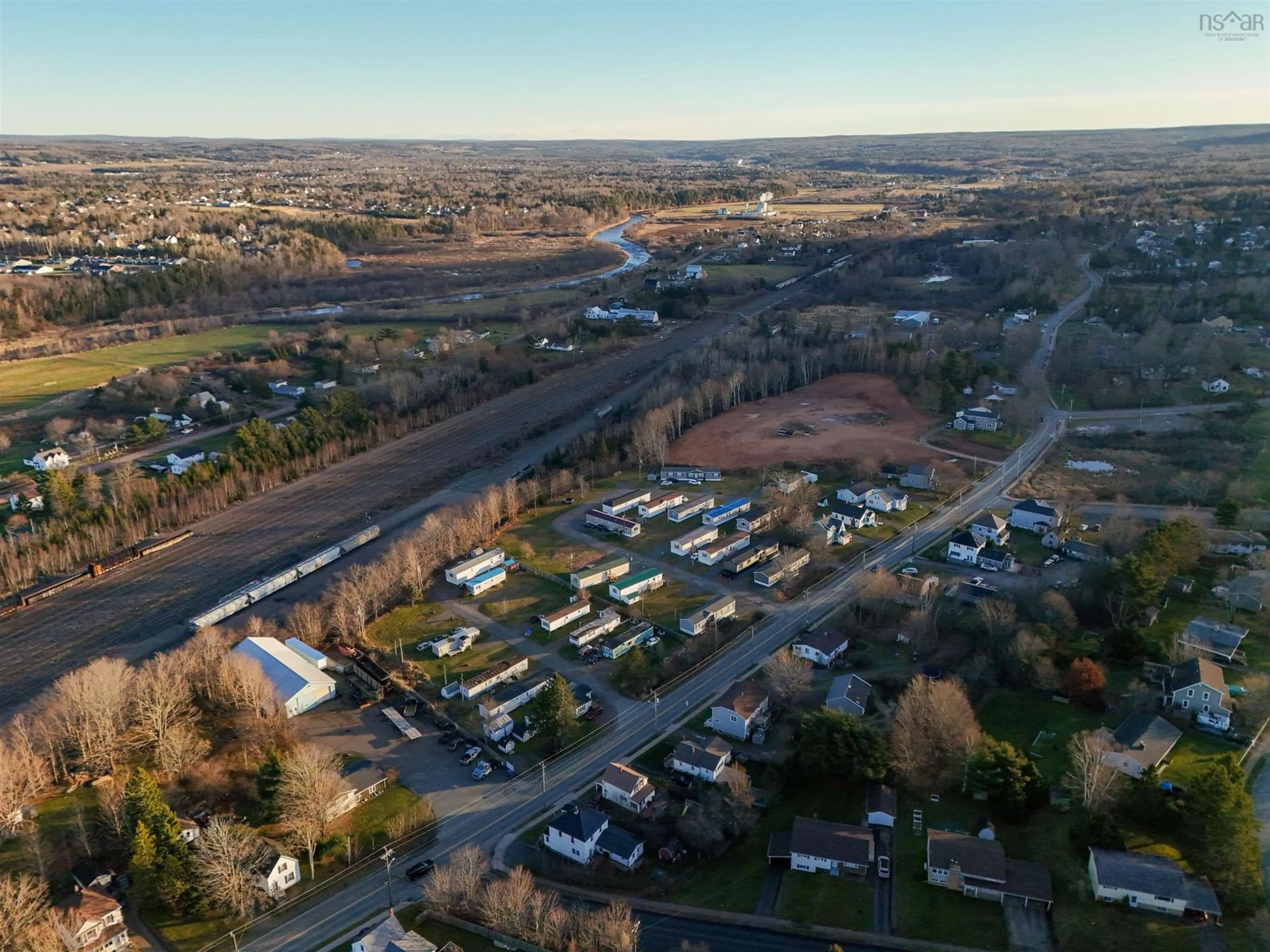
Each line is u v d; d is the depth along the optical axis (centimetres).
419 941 8356
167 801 10375
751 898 9075
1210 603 13738
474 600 15288
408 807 10606
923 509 18262
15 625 14950
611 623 14225
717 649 13650
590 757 11450
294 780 10050
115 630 14712
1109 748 10125
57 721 11062
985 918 8556
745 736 11575
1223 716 10788
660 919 8862
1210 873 8588
